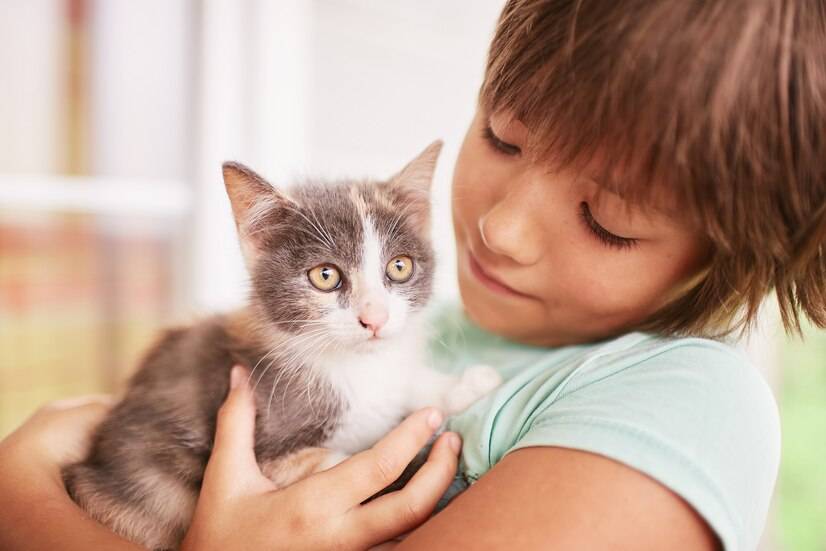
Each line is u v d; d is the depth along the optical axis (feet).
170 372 1.22
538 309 1.09
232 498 1.01
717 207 0.92
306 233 1.19
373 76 2.40
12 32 1.85
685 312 1.05
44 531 1.03
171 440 1.14
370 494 0.99
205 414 1.15
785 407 2.18
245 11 2.14
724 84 0.89
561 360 1.10
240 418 1.09
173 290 2.19
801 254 0.96
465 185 1.13
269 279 1.20
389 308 1.17
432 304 1.28
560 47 0.97
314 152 2.32
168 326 1.35
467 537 0.86
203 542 0.98
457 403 1.11
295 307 1.18
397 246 1.21
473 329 1.30
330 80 2.32
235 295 2.00
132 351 2.11
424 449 1.09
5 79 1.85
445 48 2.51
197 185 2.17
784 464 2.18
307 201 1.23
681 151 0.90
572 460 0.88
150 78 2.08
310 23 2.25
